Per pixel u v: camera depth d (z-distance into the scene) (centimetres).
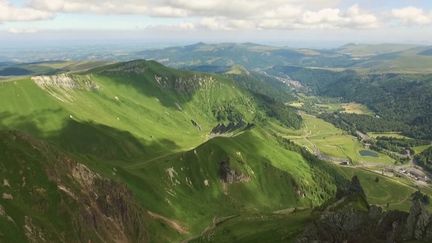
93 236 16550
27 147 18050
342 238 16088
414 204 16100
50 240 15038
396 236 15538
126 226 19200
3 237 13812
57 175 17700
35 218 15362
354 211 17262
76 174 19050
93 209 17712
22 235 14388
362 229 16312
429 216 15738
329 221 17038
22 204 15738
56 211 16238
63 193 16925
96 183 19462
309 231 16838
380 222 16375
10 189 16012
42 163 17588
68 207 16575
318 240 16100
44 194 16488
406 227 15738
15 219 14825
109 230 17750
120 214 19338
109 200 19262
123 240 18125
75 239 15825
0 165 16638
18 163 17012
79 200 17388
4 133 18150
